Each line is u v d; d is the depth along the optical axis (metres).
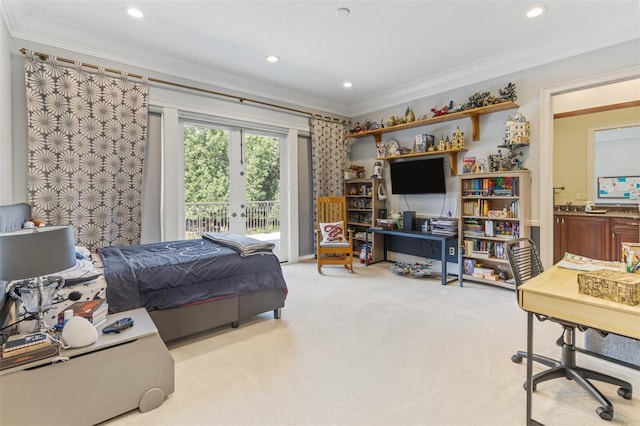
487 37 3.26
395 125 4.80
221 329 2.68
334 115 5.64
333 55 3.68
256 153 4.81
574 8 2.74
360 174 5.68
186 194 4.12
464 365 2.09
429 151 4.38
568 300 1.39
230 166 4.53
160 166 3.77
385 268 4.80
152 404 1.68
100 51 3.29
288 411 1.66
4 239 1.45
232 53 3.62
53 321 1.82
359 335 2.55
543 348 2.29
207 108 4.14
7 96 2.68
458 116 4.12
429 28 3.08
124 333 1.68
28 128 2.88
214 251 2.80
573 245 4.39
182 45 3.42
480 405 1.69
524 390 1.82
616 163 4.40
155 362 1.70
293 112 5.08
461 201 3.98
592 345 2.05
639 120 4.19
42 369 1.42
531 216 3.61
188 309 2.39
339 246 4.54
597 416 1.60
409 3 2.67
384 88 4.86
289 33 3.17
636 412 1.63
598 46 3.10
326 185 5.47
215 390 1.85
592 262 1.98
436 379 1.94
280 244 5.14
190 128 4.15
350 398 1.76
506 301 3.34
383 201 5.33
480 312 3.03
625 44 2.97
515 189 3.62
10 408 1.37
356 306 3.21
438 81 4.41
